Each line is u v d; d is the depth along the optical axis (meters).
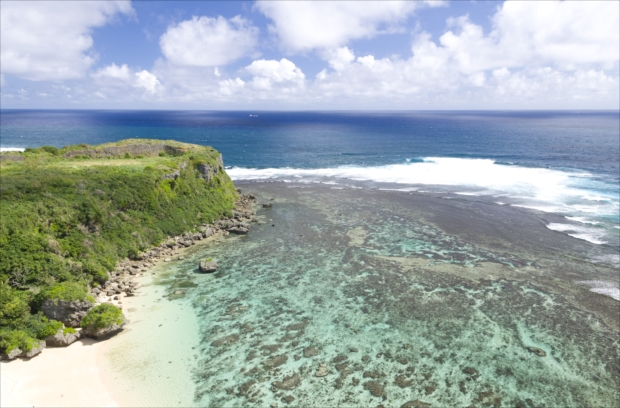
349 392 22.20
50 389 21.75
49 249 31.62
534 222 52.88
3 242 29.41
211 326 28.48
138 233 41.44
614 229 49.81
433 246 44.69
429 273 37.66
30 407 20.42
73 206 37.03
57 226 34.41
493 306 31.66
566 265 39.50
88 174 44.47
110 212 40.59
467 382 23.09
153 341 26.48
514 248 44.03
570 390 22.59
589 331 28.38
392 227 51.34
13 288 27.64
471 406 21.30
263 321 29.25
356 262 40.16
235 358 24.98
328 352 25.70
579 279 36.47
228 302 31.92
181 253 42.22
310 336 27.44
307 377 23.38
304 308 31.14
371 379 23.27
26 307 26.48
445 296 33.22
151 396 21.62
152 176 47.94
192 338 27.00
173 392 21.97
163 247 42.75
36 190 37.16
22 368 23.25
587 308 31.48
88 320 26.41
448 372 23.94
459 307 31.47
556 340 27.27
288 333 27.77
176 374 23.42
